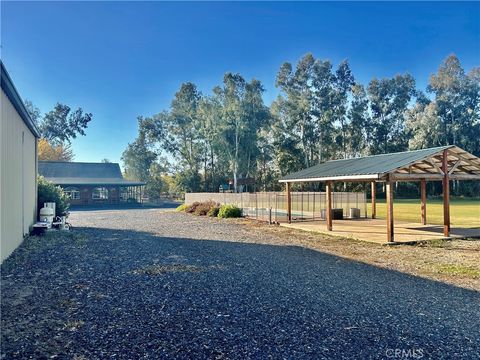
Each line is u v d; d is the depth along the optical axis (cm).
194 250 1031
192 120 5019
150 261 863
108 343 394
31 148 1341
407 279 705
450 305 538
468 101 4978
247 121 4666
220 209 2264
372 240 1216
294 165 4678
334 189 4412
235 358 361
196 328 441
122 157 6362
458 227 1547
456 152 1293
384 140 5031
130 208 3472
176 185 5109
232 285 649
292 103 4750
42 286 632
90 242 1170
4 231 838
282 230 1552
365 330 437
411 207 3039
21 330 430
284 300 559
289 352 375
